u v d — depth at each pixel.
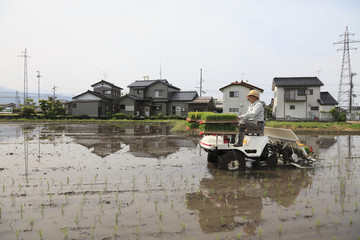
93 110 32.25
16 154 7.68
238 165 5.77
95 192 4.16
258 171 5.84
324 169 6.11
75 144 10.10
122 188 4.40
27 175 5.18
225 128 5.48
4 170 5.60
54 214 3.24
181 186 4.57
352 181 5.02
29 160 6.77
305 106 32.59
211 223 3.05
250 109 5.85
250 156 5.72
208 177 5.22
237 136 5.78
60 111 31.62
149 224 2.99
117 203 3.67
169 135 14.09
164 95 33.78
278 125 19.97
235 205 3.67
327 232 2.84
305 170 5.98
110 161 6.80
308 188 4.54
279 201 3.84
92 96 33.06
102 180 4.89
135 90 34.94
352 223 3.08
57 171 5.56
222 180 5.00
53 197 3.88
